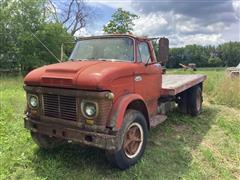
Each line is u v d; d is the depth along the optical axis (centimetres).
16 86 1397
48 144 539
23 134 607
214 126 750
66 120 454
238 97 1023
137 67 515
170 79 875
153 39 575
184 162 530
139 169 478
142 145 503
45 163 489
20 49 2512
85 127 437
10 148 537
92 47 563
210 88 1159
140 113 495
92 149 549
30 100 495
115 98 450
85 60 542
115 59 532
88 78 427
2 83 1482
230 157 580
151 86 572
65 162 496
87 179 448
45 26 2544
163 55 545
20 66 2555
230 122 790
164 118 607
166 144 600
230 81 1131
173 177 475
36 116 491
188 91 806
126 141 467
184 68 2570
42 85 471
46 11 2711
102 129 427
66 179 446
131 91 496
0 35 2473
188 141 632
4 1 2502
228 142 646
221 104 1023
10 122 691
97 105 425
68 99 449
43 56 2612
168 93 622
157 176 471
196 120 788
